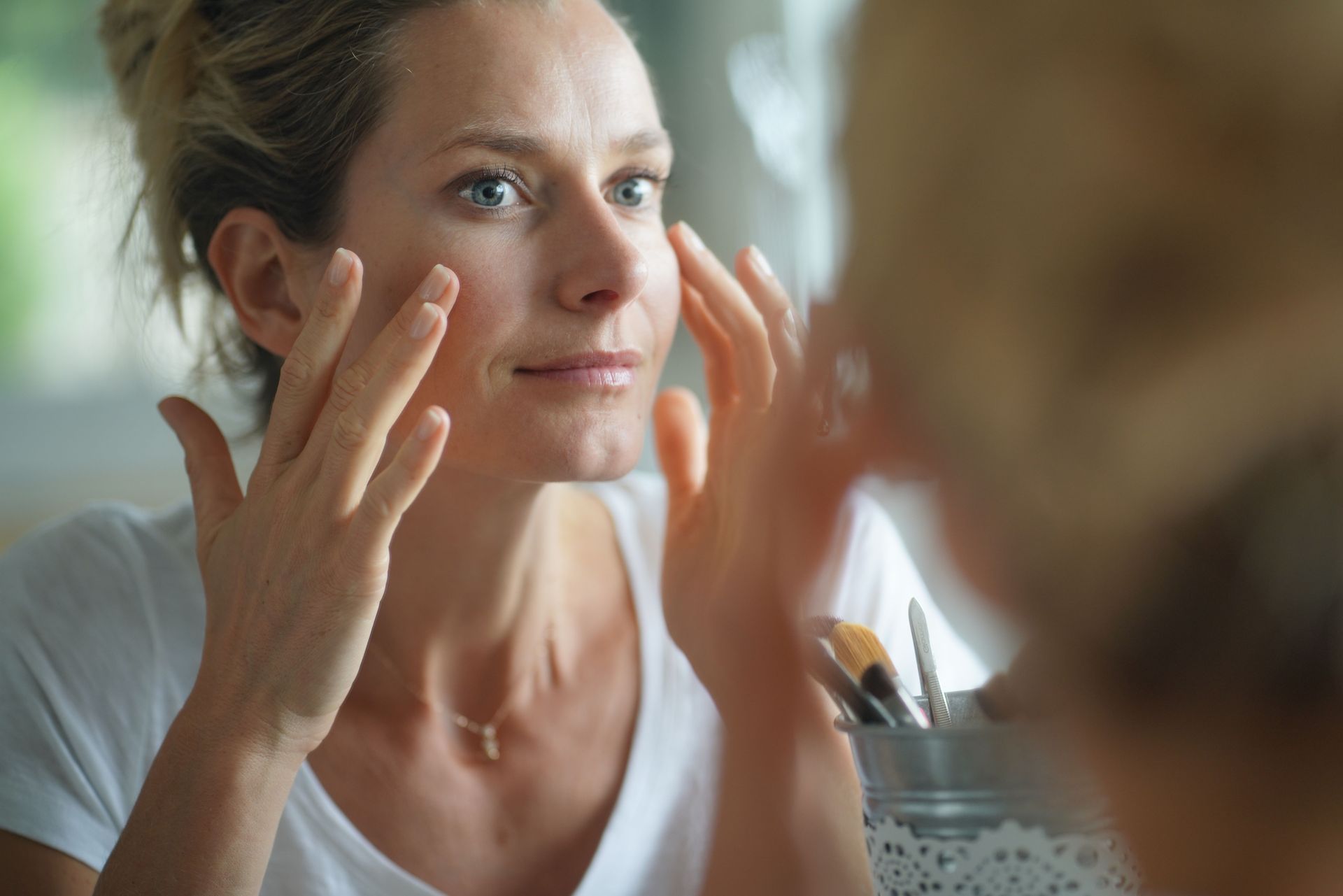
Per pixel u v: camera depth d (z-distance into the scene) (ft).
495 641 2.98
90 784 2.82
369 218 2.62
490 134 2.51
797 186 4.25
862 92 1.01
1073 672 1.02
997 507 1.01
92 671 2.93
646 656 3.05
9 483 6.72
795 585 1.84
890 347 1.03
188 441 2.82
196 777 2.36
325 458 2.29
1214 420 0.89
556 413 2.56
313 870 2.71
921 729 1.51
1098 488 0.93
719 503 2.73
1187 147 0.88
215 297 3.19
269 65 2.73
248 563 2.43
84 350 6.78
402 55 2.56
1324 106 0.85
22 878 2.68
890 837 1.58
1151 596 0.95
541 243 2.55
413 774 2.90
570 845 2.89
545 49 2.58
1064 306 0.91
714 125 4.90
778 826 1.91
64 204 6.38
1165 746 0.99
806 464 1.52
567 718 3.02
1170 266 0.89
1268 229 0.87
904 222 0.97
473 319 2.53
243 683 2.39
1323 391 0.88
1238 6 0.86
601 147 2.61
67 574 3.07
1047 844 1.50
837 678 1.68
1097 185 0.88
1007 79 0.93
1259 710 0.95
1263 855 1.00
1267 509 0.91
